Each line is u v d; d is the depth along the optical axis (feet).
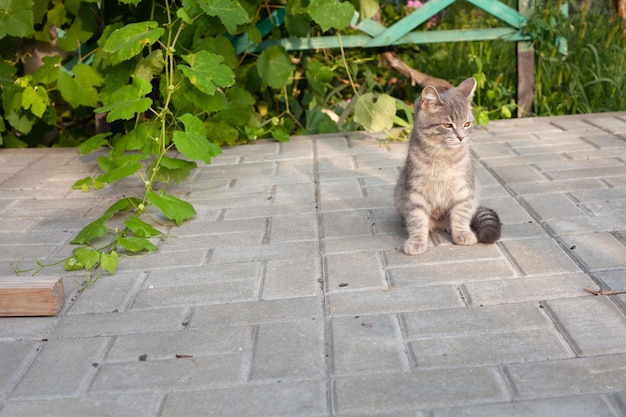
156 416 3.72
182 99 7.04
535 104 8.43
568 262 4.84
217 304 4.63
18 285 4.57
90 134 8.45
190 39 7.25
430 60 9.54
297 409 3.70
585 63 8.66
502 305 4.42
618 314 4.24
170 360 4.12
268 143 7.84
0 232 5.82
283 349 4.14
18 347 4.30
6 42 7.77
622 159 6.56
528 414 3.58
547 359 3.93
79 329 4.45
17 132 8.29
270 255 5.23
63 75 7.35
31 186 6.80
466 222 5.35
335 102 8.80
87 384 3.97
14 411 3.81
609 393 3.67
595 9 9.12
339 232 5.52
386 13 9.66
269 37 8.38
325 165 6.98
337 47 8.23
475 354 4.00
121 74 7.27
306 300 4.61
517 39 8.29
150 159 7.37
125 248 5.40
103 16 7.87
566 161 6.63
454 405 3.67
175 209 5.71
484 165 6.72
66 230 5.82
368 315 4.40
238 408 3.73
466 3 10.30
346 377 3.89
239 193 6.40
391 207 5.92
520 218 5.56
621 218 5.40
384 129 7.58
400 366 3.95
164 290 4.83
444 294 4.57
